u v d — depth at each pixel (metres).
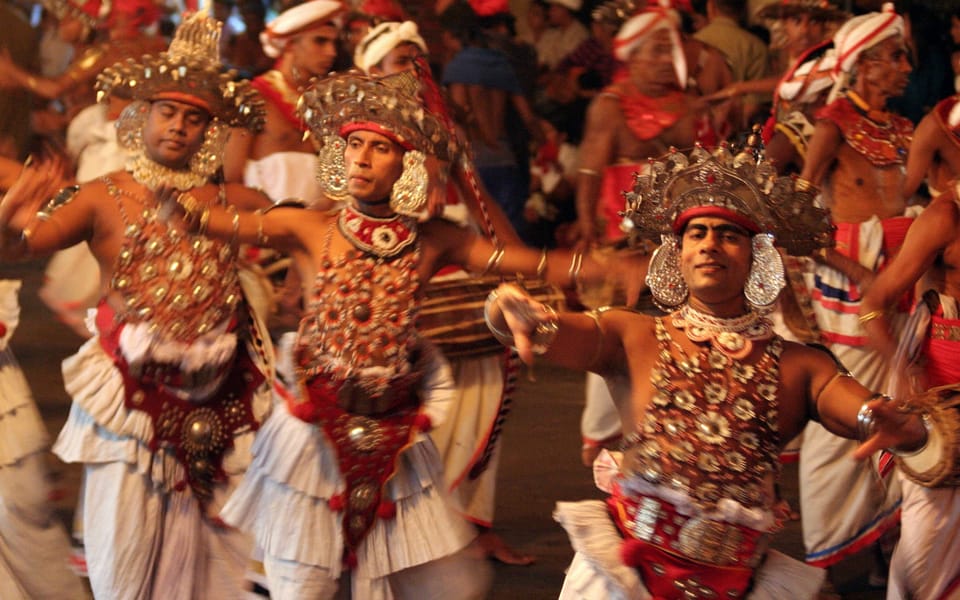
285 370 4.37
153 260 4.74
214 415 4.85
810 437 5.85
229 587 4.90
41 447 5.18
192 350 4.71
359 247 4.37
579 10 11.64
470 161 4.93
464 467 5.81
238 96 4.95
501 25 9.83
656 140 6.29
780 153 6.59
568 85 11.46
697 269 3.69
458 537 4.38
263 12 10.52
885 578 6.04
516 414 8.67
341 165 4.45
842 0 9.19
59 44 10.16
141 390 4.72
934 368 4.83
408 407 4.39
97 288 7.45
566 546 6.31
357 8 6.36
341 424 4.28
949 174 5.82
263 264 5.80
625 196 3.90
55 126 8.44
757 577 3.69
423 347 4.46
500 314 3.75
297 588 4.25
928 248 4.76
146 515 4.72
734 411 3.63
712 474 3.59
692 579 3.61
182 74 4.80
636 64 6.32
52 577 5.16
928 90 10.54
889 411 3.58
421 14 9.26
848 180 6.18
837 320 6.05
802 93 6.41
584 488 7.18
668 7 6.26
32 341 10.17
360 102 4.32
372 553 4.29
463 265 4.53
